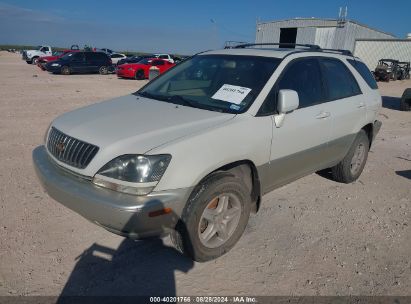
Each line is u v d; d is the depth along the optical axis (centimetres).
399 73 3097
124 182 269
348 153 491
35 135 692
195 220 293
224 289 290
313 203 446
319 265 324
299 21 3781
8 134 691
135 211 261
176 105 362
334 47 3553
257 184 355
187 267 314
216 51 454
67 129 318
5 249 321
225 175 311
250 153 329
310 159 416
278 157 365
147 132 295
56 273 297
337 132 446
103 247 334
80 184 286
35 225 361
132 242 344
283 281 302
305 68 409
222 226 322
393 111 1296
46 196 423
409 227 401
